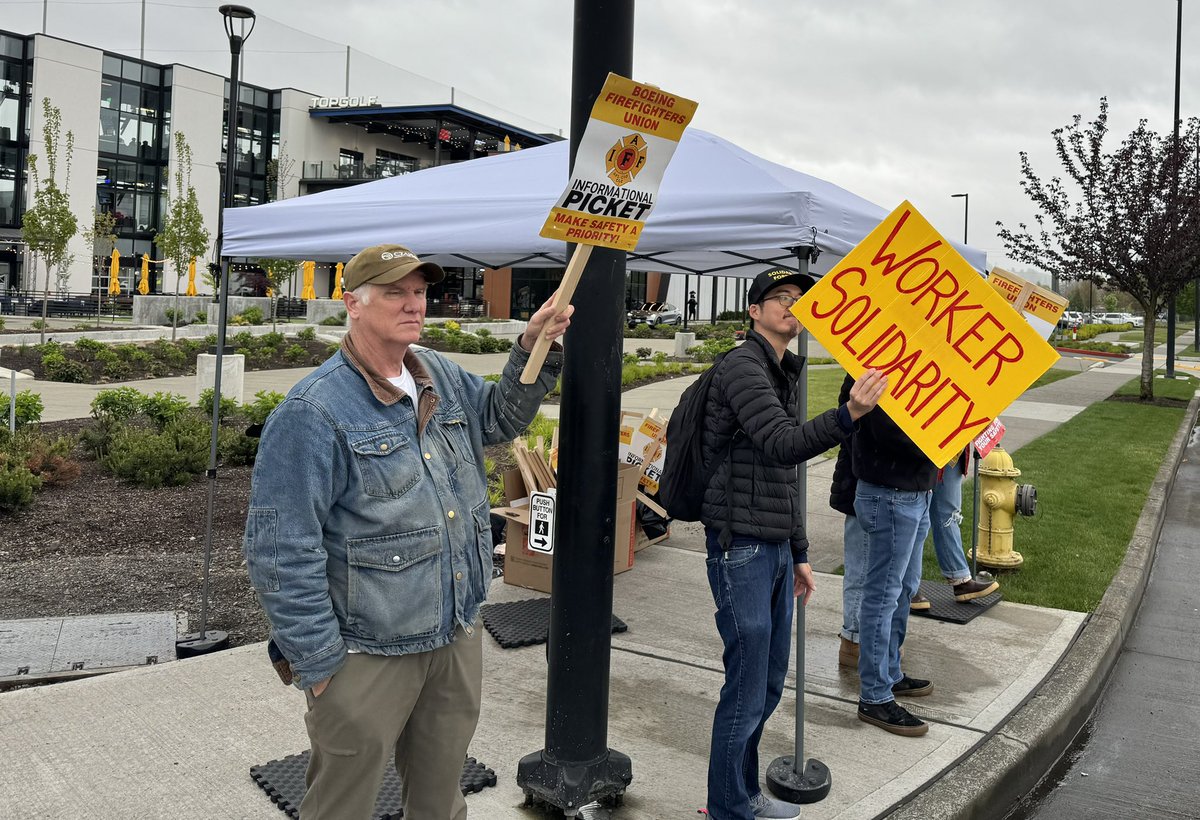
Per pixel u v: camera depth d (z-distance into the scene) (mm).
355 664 2377
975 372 3184
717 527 3195
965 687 4922
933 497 6164
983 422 3174
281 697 4391
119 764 3709
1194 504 10898
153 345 25000
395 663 2422
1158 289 20734
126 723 4070
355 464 2350
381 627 2377
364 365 2459
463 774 3701
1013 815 4059
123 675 4602
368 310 2418
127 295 45562
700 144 4770
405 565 2400
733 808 3260
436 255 5746
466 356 29078
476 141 57938
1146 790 4305
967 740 4270
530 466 6602
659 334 41906
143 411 12727
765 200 3961
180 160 40719
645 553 7516
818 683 4945
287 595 2273
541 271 49188
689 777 3838
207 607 5570
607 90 2621
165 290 49719
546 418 13195
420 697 2584
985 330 3172
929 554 7801
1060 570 7238
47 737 3920
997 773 4043
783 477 3258
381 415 2426
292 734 4012
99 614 5797
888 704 4367
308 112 53312
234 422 12828
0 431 10102
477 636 2637
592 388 3295
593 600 3361
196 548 7395
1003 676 5078
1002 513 7141
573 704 3387
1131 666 5840
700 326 47812
